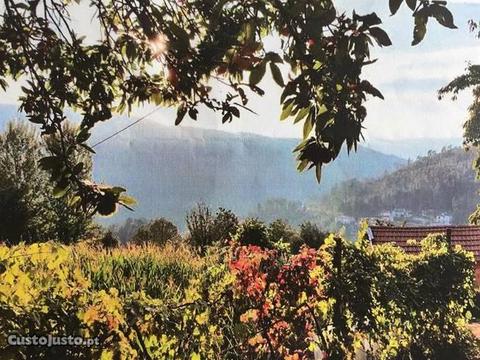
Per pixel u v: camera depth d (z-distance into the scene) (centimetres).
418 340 571
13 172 1970
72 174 194
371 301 430
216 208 1597
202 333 276
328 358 386
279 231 1884
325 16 141
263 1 148
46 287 202
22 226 1834
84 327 193
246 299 343
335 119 143
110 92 226
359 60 142
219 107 184
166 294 385
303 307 380
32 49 210
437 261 571
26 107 207
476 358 595
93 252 602
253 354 336
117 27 223
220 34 163
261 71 144
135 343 226
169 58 188
